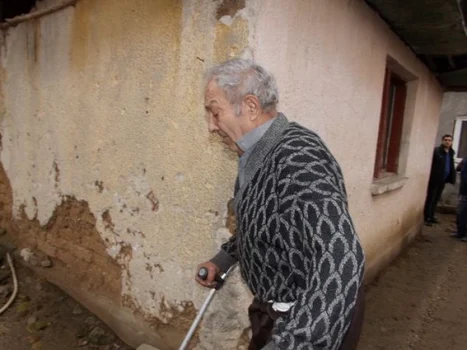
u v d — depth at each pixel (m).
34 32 3.09
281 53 2.04
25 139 3.35
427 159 5.97
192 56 2.08
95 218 2.82
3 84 3.49
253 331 1.47
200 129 2.11
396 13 3.16
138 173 2.46
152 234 2.44
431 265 5.02
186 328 2.35
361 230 3.67
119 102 2.51
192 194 2.20
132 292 2.61
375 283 4.21
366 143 3.47
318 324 0.93
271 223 1.11
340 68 2.73
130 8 2.35
